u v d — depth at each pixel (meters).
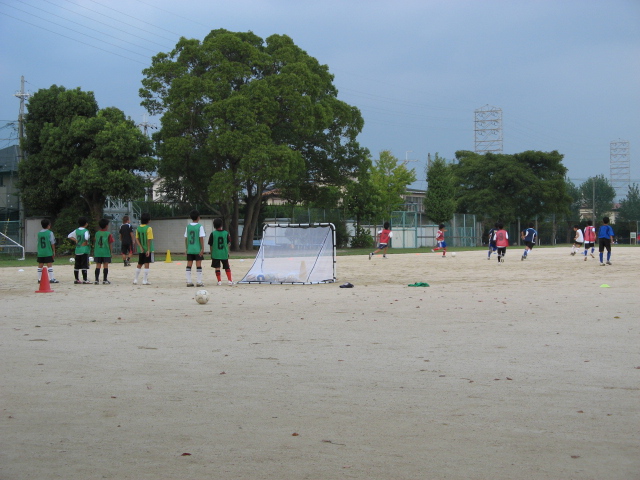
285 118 45.22
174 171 46.28
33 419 5.24
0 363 7.41
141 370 7.03
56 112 43.22
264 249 20.52
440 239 40.62
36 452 4.49
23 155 45.19
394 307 12.73
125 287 18.25
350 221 63.34
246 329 9.95
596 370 6.91
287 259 20.25
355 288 17.38
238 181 44.56
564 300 13.89
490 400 5.74
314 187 50.69
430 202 70.69
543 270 25.67
